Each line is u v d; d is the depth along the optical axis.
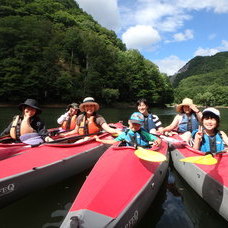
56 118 13.73
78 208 2.04
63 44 39.81
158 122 5.42
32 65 28.41
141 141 3.62
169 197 3.27
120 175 2.60
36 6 56.09
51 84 29.30
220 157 3.07
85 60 40.78
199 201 3.12
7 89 25.25
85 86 33.25
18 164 3.16
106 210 2.01
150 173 2.88
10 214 2.80
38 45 31.77
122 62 42.41
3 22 31.45
